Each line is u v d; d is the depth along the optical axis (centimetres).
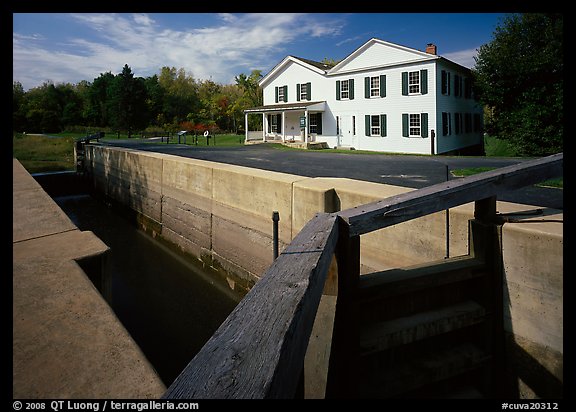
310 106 2672
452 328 342
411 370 321
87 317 246
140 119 6378
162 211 1487
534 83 2058
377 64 2456
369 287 308
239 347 125
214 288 1018
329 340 278
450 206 346
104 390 180
